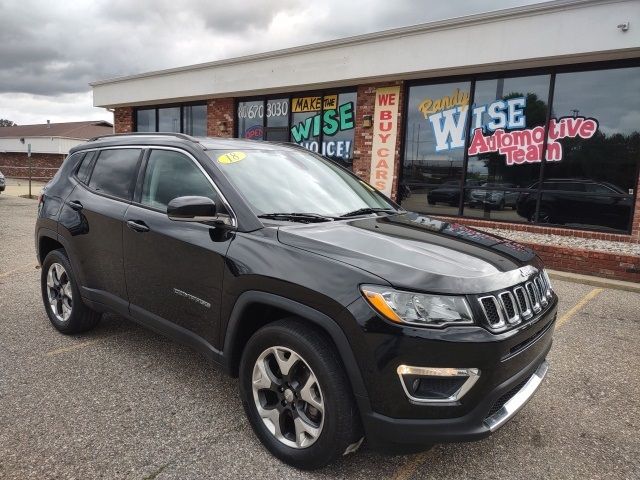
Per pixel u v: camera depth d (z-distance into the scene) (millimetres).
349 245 2584
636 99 8172
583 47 7949
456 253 2680
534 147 9211
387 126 10906
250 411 2811
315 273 2461
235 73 13086
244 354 2795
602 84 8461
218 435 2910
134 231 3463
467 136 9984
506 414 2443
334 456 2459
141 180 3641
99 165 4133
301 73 11641
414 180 10805
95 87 17469
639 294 6660
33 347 4109
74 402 3236
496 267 2594
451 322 2252
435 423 2262
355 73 10664
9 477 2488
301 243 2629
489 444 2949
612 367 4145
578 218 8859
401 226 3143
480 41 8930
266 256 2668
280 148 3893
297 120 12852
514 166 9484
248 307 2750
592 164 8648
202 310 3016
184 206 2771
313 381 2482
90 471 2557
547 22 8211
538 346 2674
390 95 10789
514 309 2484
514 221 9562
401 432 2273
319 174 3744
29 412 3100
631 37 7539
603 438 3059
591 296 6504
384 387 2264
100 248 3797
